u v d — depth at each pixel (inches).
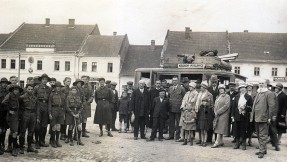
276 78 1852.9
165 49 1961.1
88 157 383.9
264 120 410.9
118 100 629.6
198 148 451.5
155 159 377.7
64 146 446.9
